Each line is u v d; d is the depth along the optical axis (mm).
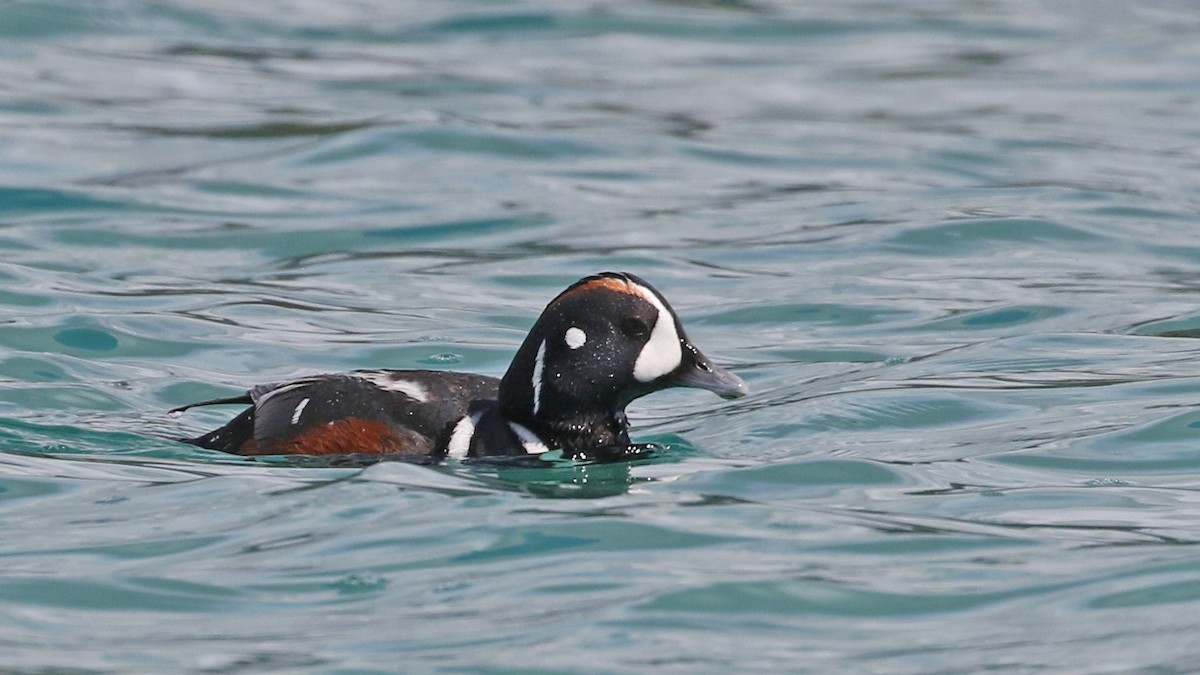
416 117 24266
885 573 9094
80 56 27297
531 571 9094
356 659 7875
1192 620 8344
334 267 18000
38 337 15047
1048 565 9219
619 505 10352
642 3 33969
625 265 18141
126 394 13773
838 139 24484
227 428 12047
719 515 10148
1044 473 11352
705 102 26781
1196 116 26156
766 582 8898
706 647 8047
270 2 32562
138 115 24094
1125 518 10180
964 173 22516
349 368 14727
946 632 8266
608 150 23344
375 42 30188
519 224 19812
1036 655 7977
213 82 26438
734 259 18453
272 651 7992
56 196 19953
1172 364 14273
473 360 15000
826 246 18938
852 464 11422
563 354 11750
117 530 9844
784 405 13391
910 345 15344
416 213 20125
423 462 11406
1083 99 27484
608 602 8602
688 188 21641
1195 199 20922
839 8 34656
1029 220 19734
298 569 9148
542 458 11672
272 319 16062
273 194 20688
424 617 8430
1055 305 16547
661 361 11812
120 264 17766
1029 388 13672
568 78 28125
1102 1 35719
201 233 19000
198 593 8805
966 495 10734
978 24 33625
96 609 8586
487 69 28484
